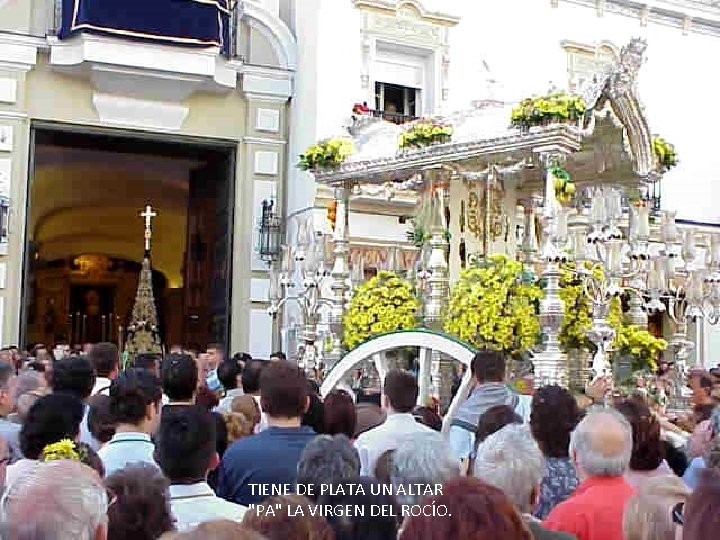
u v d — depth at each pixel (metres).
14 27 17.95
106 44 17.61
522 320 10.71
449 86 20.20
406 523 2.77
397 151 12.80
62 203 27.56
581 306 10.85
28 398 6.50
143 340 19.59
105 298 31.25
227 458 5.20
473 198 13.34
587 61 21.78
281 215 19.72
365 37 19.36
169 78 18.22
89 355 8.79
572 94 10.95
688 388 10.97
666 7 22.75
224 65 18.89
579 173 12.97
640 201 12.02
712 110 23.38
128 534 3.40
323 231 16.50
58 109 18.14
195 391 6.89
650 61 22.55
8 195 17.64
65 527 2.90
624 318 11.45
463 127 12.14
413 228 14.48
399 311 12.45
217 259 20.11
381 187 18.58
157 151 20.33
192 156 20.80
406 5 19.83
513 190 13.62
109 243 30.45
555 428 5.12
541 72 21.22
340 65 19.05
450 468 4.09
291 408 5.34
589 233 10.98
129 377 5.42
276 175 19.83
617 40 22.20
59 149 21.88
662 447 5.25
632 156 11.95
